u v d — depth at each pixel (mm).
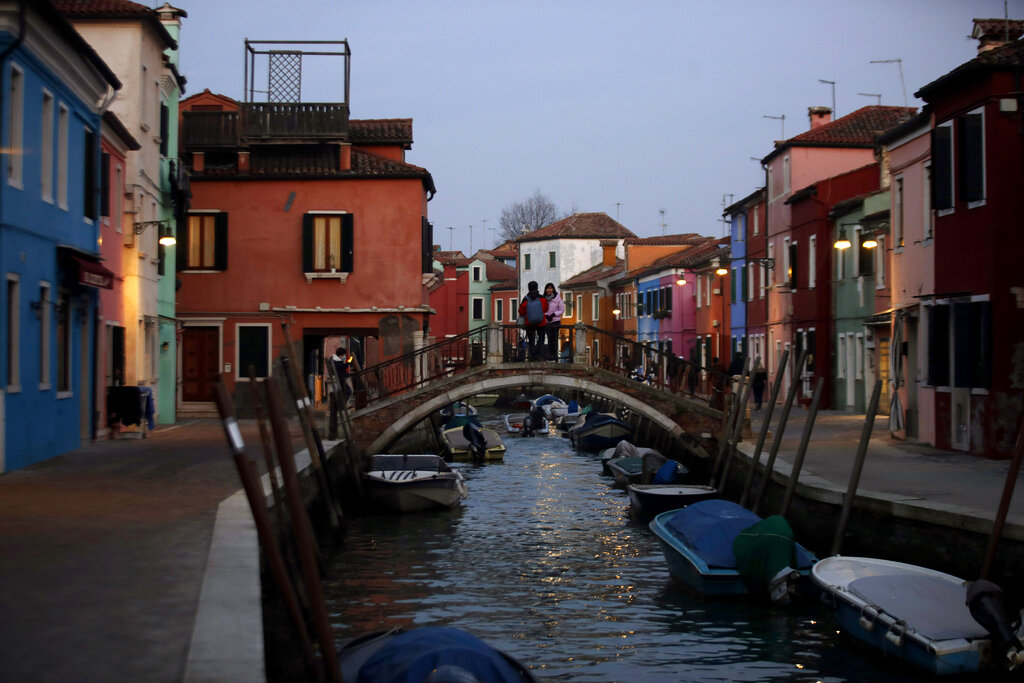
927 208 21562
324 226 30500
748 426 23672
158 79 24891
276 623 8953
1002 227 18094
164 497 11875
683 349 53688
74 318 17656
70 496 11836
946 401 20125
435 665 6762
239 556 8273
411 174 30406
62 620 6320
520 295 78188
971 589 9375
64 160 16734
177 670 5301
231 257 30453
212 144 30312
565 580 14344
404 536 17859
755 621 11984
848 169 37281
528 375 25031
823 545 14758
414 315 30516
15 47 13805
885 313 26000
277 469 15414
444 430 32062
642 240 64375
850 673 10062
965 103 19109
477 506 21469
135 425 20906
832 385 34125
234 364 30422
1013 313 18078
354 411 24734
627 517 19938
